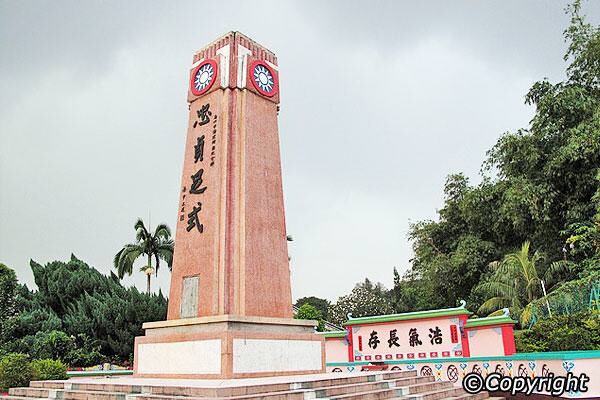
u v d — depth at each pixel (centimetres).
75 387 1227
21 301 2884
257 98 1627
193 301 1438
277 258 1528
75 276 2995
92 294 2989
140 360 1455
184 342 1349
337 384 1204
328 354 1936
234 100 1578
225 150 1520
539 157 2648
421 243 3403
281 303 1496
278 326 1422
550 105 2634
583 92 2617
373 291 5491
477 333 1670
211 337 1289
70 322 2783
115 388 1123
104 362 2684
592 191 2511
